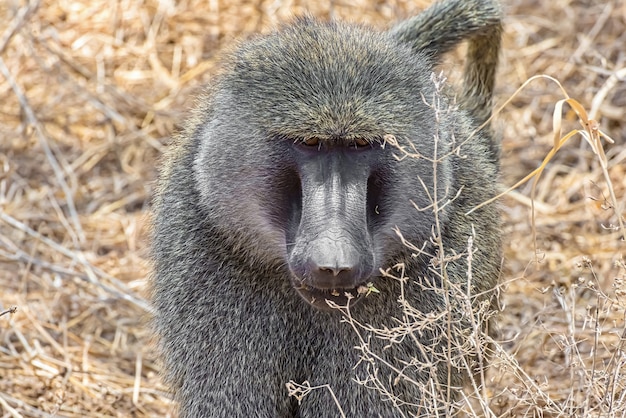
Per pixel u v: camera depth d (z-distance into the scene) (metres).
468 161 8.70
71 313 12.02
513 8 16.81
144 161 14.69
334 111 7.49
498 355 8.39
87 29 16.61
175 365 8.59
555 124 7.80
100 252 13.25
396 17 15.56
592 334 10.82
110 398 10.60
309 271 7.14
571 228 13.17
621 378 7.80
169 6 16.75
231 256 8.23
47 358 11.08
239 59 8.26
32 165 14.49
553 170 14.25
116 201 14.11
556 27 16.38
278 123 7.61
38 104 15.40
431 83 8.02
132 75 15.99
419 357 8.16
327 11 16.55
